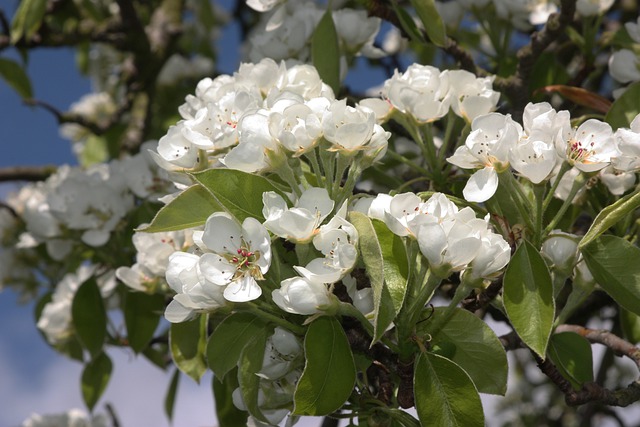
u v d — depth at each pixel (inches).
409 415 28.2
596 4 37.2
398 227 26.9
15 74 45.6
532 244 27.9
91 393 38.6
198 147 29.2
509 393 56.4
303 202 27.1
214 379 33.7
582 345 30.4
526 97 36.2
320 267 26.9
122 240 38.9
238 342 29.6
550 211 31.9
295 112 27.9
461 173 32.7
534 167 27.4
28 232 42.4
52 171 45.3
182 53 60.2
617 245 28.3
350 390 27.1
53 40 45.6
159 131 51.8
